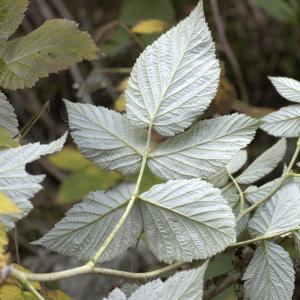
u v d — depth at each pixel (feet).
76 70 3.68
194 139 1.55
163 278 1.85
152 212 1.49
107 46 3.00
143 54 1.57
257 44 4.58
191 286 1.25
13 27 1.54
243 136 1.53
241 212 1.69
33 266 3.34
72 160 3.08
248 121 1.54
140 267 3.27
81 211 1.50
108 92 3.37
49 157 3.11
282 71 4.58
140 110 1.55
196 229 1.46
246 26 4.58
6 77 1.58
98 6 4.52
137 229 1.50
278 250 1.58
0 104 1.57
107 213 1.51
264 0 3.78
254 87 4.57
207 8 4.41
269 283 1.57
